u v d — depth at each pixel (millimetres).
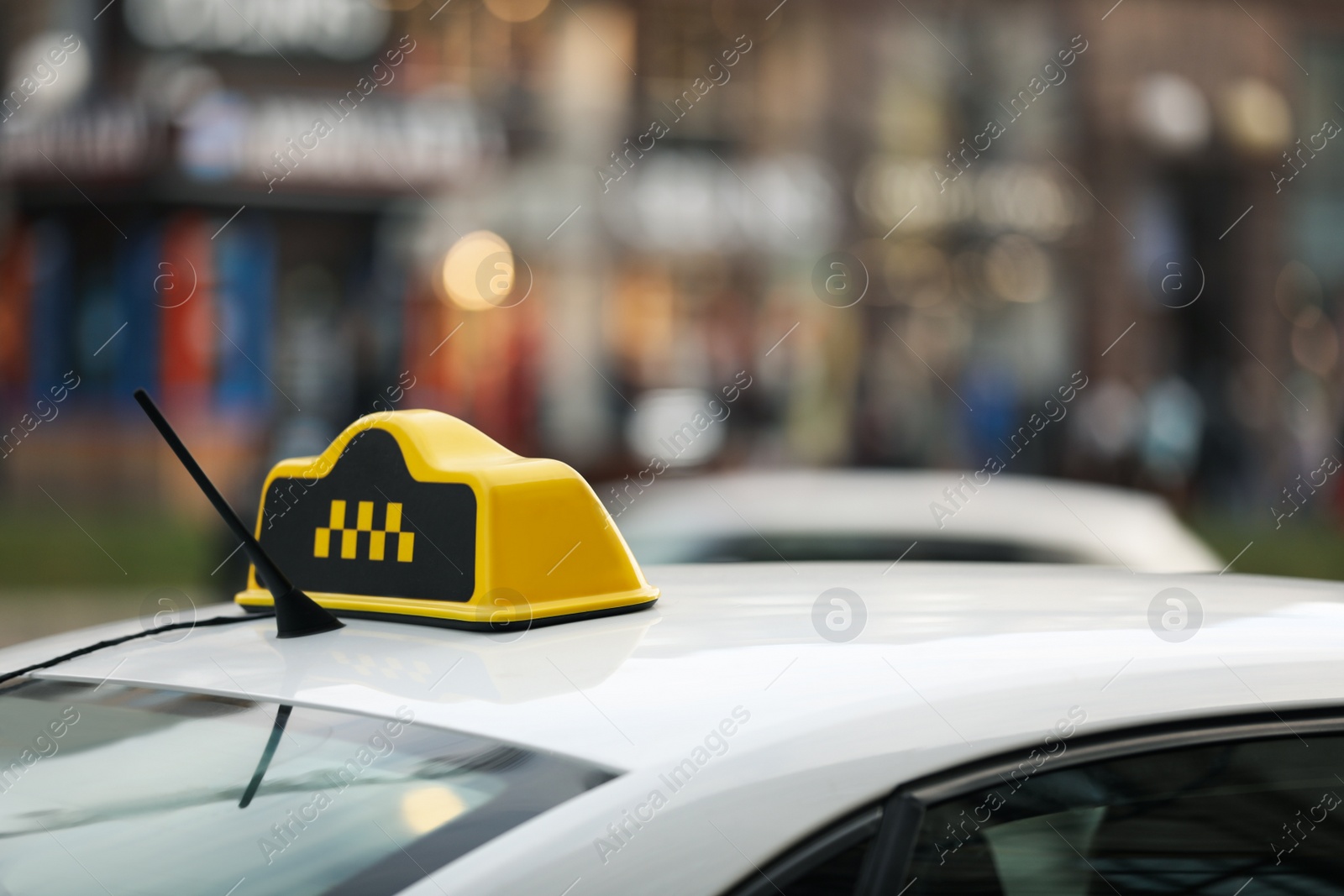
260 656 2182
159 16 21859
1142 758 1895
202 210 22016
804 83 23625
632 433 22078
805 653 2010
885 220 24000
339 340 22078
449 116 22422
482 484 2244
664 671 1945
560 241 22625
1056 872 1792
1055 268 25188
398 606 2299
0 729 2141
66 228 22453
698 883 1610
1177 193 26125
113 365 22344
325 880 1680
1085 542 7102
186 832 1807
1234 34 25922
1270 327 26641
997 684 1908
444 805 1705
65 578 16672
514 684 1928
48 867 1857
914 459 23844
